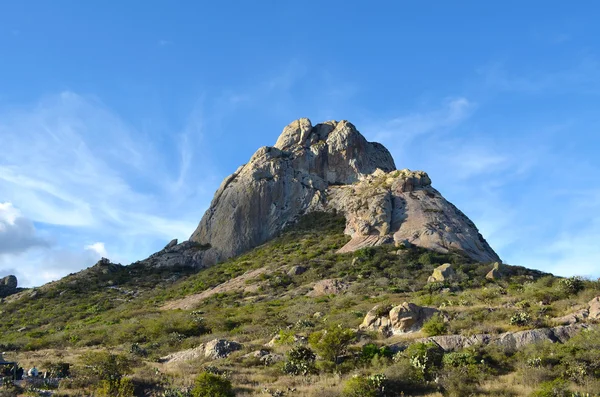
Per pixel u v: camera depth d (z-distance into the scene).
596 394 26.38
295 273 83.69
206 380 28.73
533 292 45.16
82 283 101.12
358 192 115.56
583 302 40.62
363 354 34.78
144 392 30.31
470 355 32.28
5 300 98.75
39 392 29.31
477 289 59.69
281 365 34.72
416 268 78.62
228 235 118.06
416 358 31.78
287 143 138.12
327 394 28.52
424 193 107.56
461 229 97.50
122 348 47.50
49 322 78.06
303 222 116.06
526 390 27.95
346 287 71.25
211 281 90.50
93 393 29.64
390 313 39.75
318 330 44.69
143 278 104.69
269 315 56.12
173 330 53.00
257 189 123.75
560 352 31.03
